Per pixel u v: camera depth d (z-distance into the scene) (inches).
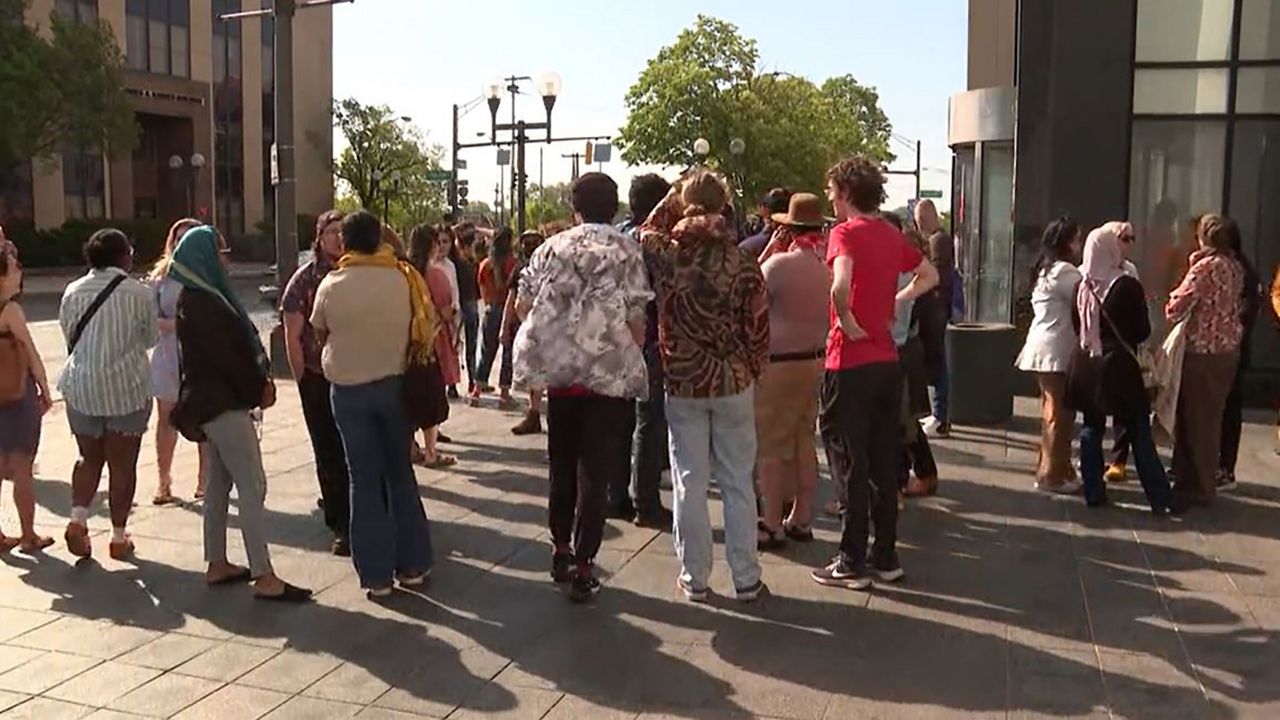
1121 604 229.5
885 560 242.1
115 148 1641.2
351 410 228.7
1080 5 469.7
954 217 690.2
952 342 418.9
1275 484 331.0
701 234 222.2
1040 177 480.1
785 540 269.9
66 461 370.3
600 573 248.8
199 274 232.4
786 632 214.2
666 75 1804.9
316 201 2416.3
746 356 224.8
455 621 221.5
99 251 258.2
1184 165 477.1
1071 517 294.0
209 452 240.1
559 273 223.3
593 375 221.3
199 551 267.7
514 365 226.5
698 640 210.8
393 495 236.8
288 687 191.5
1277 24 463.5
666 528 284.4
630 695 187.5
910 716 179.2
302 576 249.8
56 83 1545.3
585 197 227.6
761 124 1796.3
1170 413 297.1
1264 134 469.7
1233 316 296.2
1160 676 194.4
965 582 242.7
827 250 238.5
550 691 189.2
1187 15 469.1
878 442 239.1
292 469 355.3
